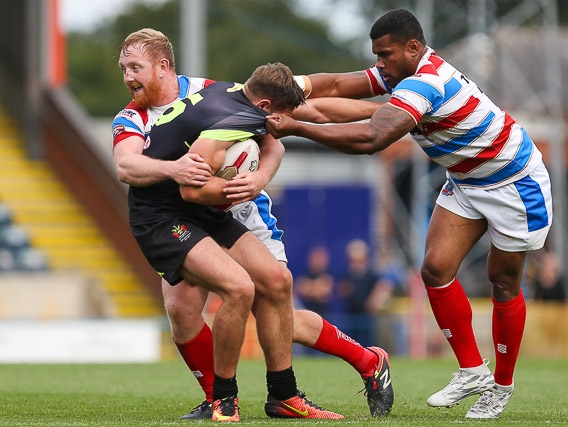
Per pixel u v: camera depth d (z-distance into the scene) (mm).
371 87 21719
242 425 17891
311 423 18359
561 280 54219
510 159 20453
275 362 19812
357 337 51625
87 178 67375
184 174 18547
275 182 66438
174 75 20266
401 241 71000
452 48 81375
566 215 71312
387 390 20969
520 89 70188
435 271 21188
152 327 46688
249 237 19578
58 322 45906
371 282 52125
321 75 21547
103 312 56344
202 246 18812
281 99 19156
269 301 19406
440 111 19891
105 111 126000
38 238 65125
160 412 21766
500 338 21297
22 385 29156
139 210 19359
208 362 20656
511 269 21094
